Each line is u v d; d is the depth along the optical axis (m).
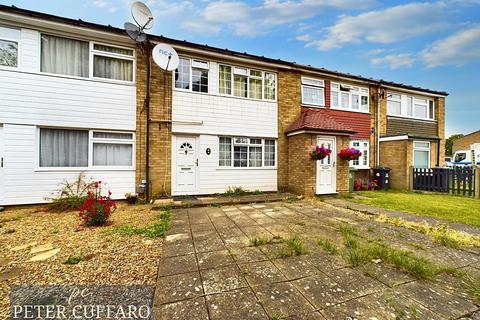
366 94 12.10
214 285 2.47
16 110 6.43
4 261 3.08
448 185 9.62
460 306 2.12
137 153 7.68
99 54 7.32
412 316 1.98
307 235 4.17
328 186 8.98
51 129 6.87
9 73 6.38
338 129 8.97
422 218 5.38
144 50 7.78
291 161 9.60
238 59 9.02
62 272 2.77
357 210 6.27
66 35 6.95
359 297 2.26
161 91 8.03
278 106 9.89
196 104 8.50
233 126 9.07
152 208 6.48
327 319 1.93
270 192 9.46
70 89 6.96
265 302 2.17
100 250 3.46
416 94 13.34
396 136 11.38
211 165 8.67
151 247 3.60
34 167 6.59
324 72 10.62
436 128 13.84
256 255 3.28
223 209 6.50
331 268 2.87
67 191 6.77
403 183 11.03
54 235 4.16
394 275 2.69
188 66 8.50
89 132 7.18
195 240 3.93
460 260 3.12
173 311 2.04
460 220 5.22
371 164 12.00
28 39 6.57
